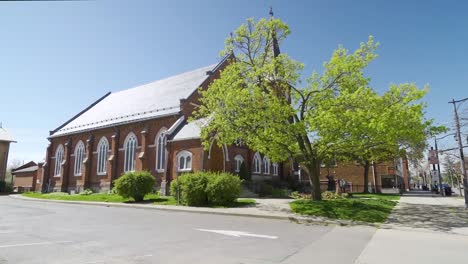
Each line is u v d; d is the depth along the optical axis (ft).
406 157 123.54
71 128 158.51
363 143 61.98
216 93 69.87
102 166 135.74
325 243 34.35
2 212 64.28
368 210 58.59
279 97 67.31
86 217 55.77
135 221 50.57
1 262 24.63
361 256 28.71
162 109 122.11
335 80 62.90
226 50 70.79
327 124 57.57
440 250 31.58
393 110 54.49
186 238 35.81
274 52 82.17
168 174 104.63
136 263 24.75
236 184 74.28
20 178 185.26
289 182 128.06
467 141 82.69
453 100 77.30
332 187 133.90
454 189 231.71
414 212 61.93
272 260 26.50
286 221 51.62
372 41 61.31
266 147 70.74
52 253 27.81
